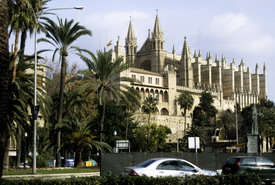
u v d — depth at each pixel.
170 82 160.75
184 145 114.38
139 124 107.75
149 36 188.88
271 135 109.75
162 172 21.44
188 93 153.88
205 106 158.75
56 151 45.59
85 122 50.94
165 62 182.50
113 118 81.56
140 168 21.30
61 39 46.50
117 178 16.50
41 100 42.72
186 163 22.55
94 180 15.95
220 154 39.41
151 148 94.94
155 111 130.62
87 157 56.88
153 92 155.25
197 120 140.62
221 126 150.38
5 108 15.90
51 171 37.38
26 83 44.09
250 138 51.53
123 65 54.88
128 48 188.62
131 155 32.62
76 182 15.45
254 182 19.20
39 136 63.59
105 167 31.00
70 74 92.44
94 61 53.12
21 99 40.22
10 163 60.03
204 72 194.12
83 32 46.97
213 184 18.03
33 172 34.38
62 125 43.78
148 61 185.62
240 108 196.75
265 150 114.06
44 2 45.50
